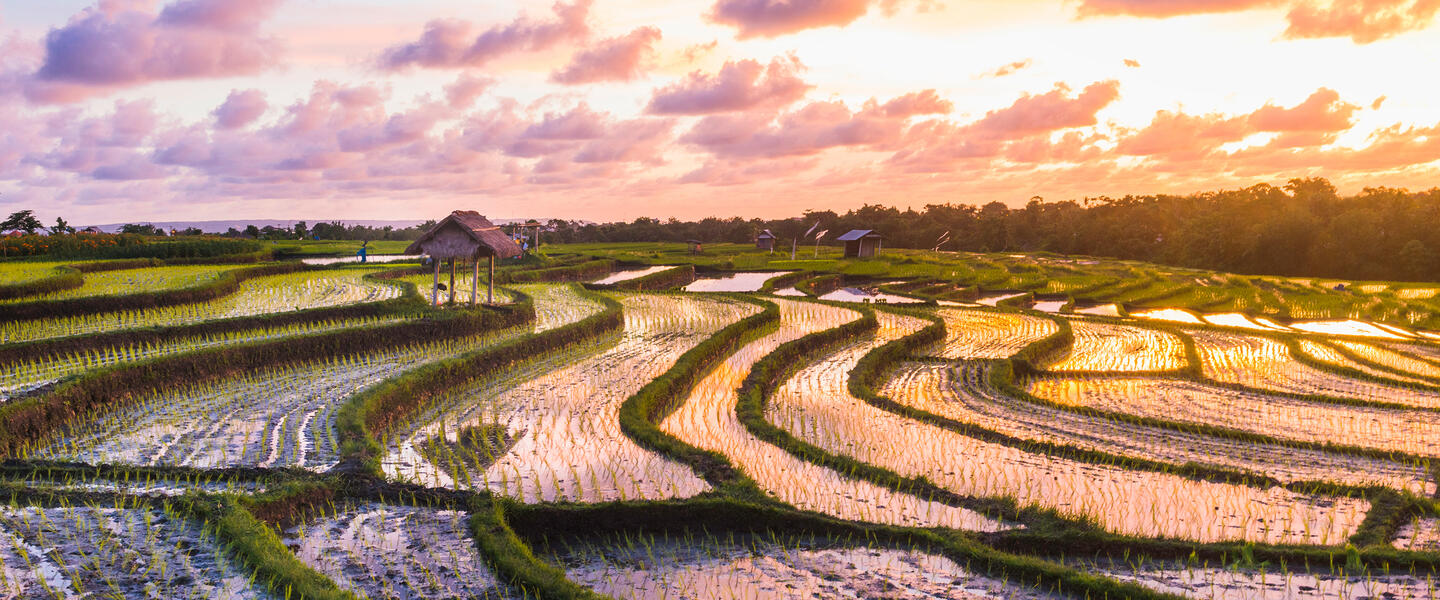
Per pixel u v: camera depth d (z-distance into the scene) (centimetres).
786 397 1908
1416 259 7262
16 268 3053
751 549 977
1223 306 4812
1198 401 2008
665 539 1012
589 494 1112
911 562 934
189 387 1575
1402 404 1956
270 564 767
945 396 1977
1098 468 1356
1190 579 910
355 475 1085
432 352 2052
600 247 8681
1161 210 11894
